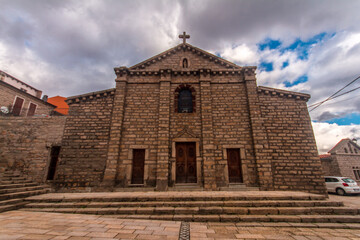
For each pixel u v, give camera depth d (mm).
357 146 21906
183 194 7934
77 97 11406
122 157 10344
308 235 5031
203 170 10047
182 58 12664
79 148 10531
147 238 4445
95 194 8414
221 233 5066
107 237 4395
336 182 13656
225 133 10789
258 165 9984
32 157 10562
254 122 10773
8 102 15648
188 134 10797
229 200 7305
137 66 12398
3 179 9414
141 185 9828
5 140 10789
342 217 6145
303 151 10312
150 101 11539
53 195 8156
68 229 4836
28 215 6051
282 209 6535
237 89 11719
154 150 10500
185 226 5535
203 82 11734
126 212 6570
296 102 11258
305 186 9734
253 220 6117
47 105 19609
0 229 4613
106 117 11164
